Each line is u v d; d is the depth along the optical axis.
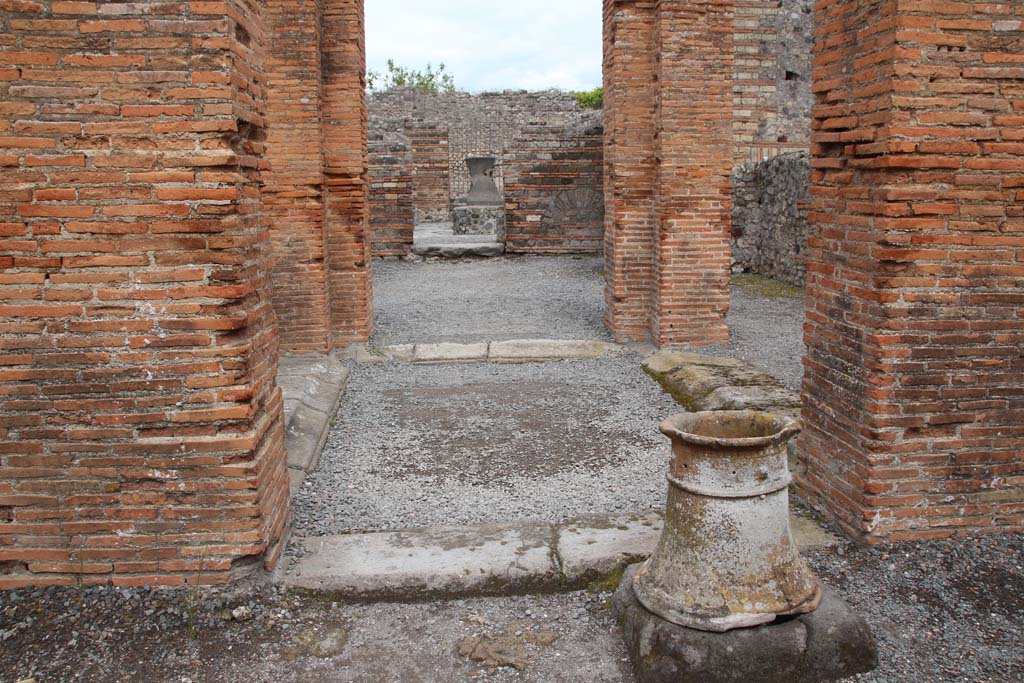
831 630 3.65
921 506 4.59
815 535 4.77
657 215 9.37
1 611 4.00
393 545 4.65
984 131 4.27
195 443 4.02
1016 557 4.50
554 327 10.95
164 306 3.91
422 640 3.99
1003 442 4.58
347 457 6.52
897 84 4.17
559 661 3.83
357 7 9.07
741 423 4.14
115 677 3.66
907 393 4.45
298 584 4.27
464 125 31.23
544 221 17.92
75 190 3.80
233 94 3.82
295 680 3.68
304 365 8.70
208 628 4.00
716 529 3.68
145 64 3.75
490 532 4.79
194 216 3.86
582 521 4.94
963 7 4.16
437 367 9.40
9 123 3.73
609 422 7.37
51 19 3.69
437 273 16.30
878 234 4.38
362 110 9.50
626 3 9.10
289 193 8.90
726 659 3.55
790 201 14.30
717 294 9.41
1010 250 4.41
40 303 3.88
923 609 4.13
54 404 3.96
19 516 4.07
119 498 4.06
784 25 19.62
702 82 8.91
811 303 5.16
